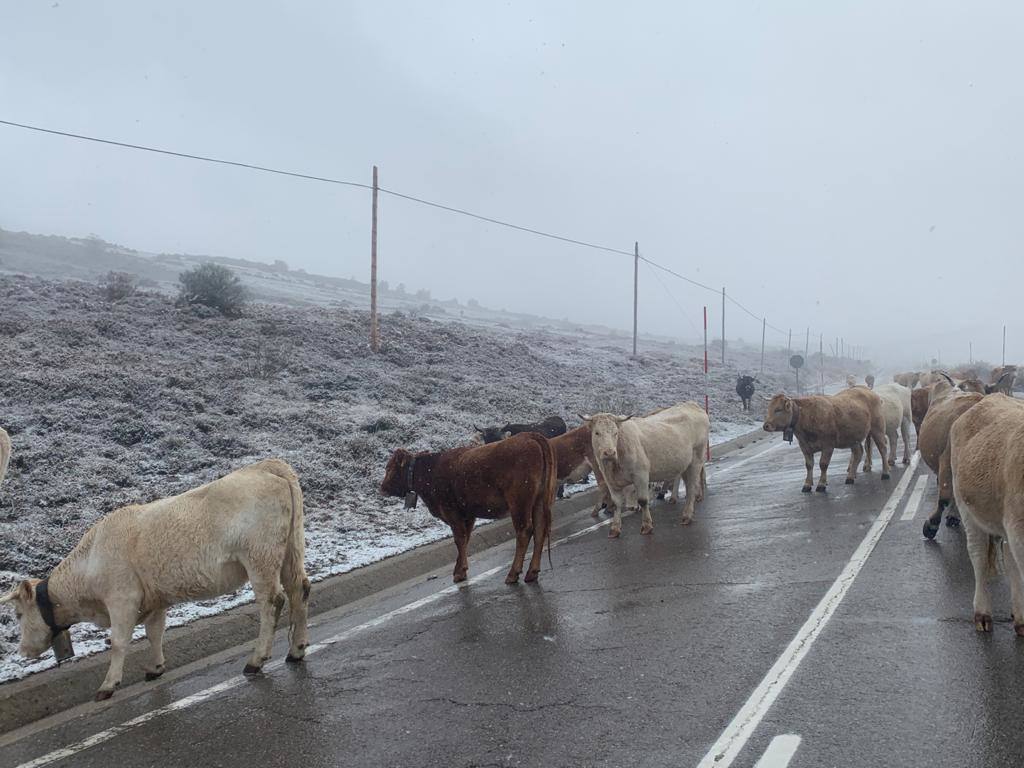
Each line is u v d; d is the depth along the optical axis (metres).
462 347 32.12
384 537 10.77
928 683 5.02
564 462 12.51
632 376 36.22
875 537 9.30
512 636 6.67
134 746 5.07
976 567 6.00
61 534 9.69
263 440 15.19
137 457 13.34
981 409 6.21
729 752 4.29
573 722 4.84
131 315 25.09
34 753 5.11
